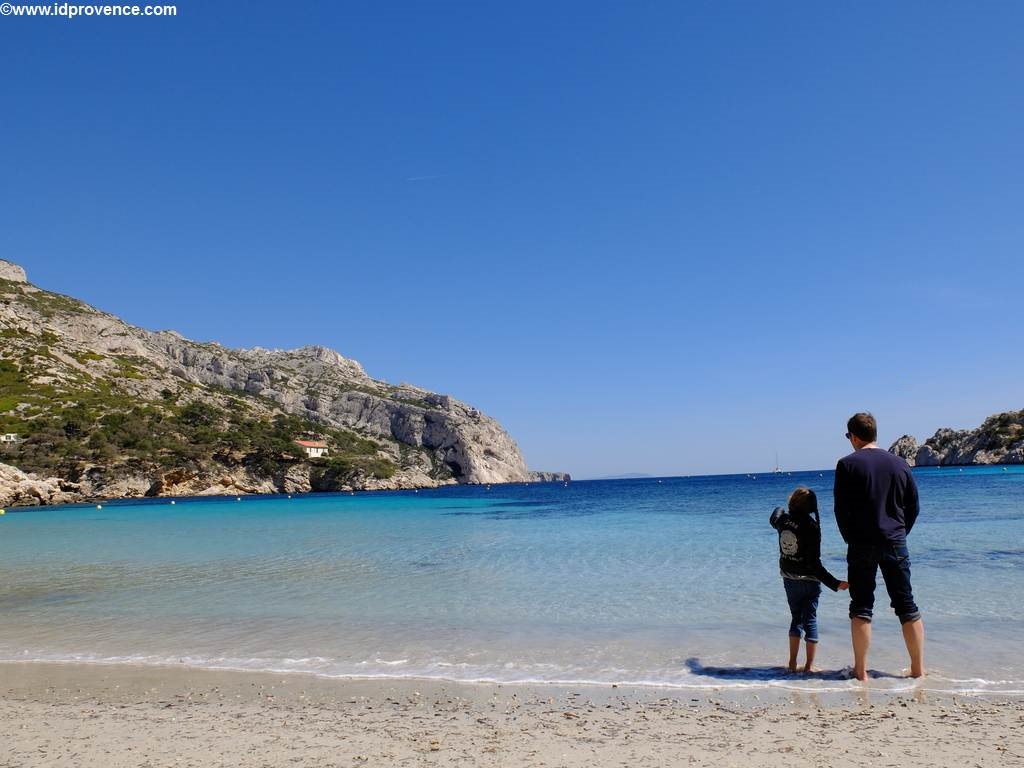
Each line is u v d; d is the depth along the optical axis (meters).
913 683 6.46
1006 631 8.24
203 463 111.44
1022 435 137.75
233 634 9.45
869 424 6.89
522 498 77.62
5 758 5.20
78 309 167.88
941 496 39.06
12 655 8.59
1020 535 17.98
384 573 15.12
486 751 5.05
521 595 11.91
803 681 6.66
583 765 4.70
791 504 7.23
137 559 19.19
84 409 112.19
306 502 75.31
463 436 197.62
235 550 21.20
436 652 8.23
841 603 10.30
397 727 5.71
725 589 11.86
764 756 4.75
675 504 46.50
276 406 196.25
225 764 4.94
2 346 128.12
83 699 6.80
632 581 13.05
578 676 7.13
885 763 4.54
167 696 6.84
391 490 134.75
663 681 6.85
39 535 30.52
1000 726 5.20
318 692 6.83
